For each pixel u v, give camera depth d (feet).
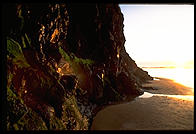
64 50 73.72
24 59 35.65
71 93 49.96
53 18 49.16
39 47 44.32
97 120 48.21
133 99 78.38
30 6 40.24
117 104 67.87
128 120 48.03
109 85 79.15
